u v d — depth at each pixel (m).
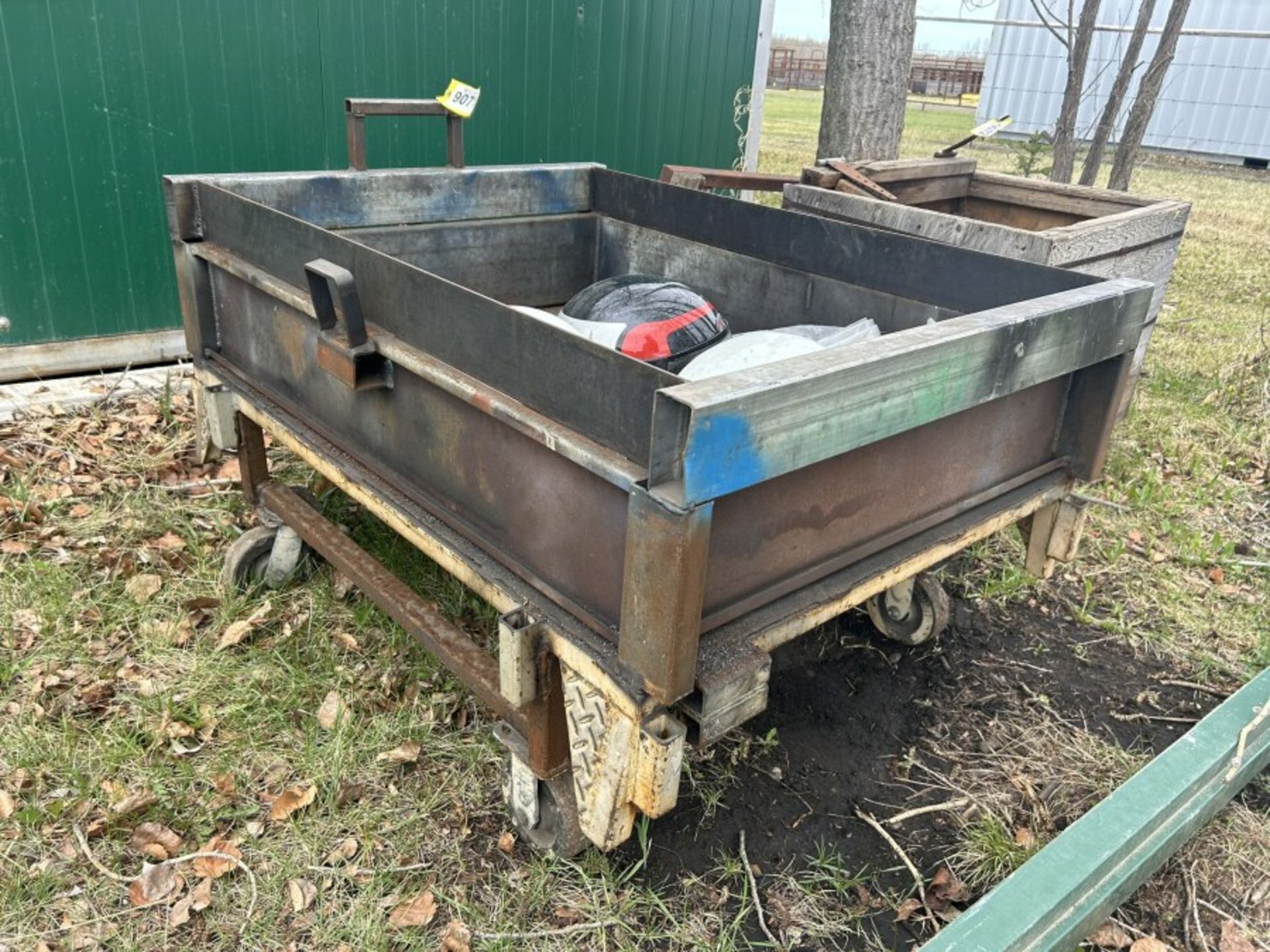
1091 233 3.26
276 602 3.05
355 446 2.34
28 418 3.98
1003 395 1.86
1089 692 3.02
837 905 2.23
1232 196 12.00
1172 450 4.64
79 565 3.14
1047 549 2.43
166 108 4.37
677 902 2.20
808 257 2.86
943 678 3.03
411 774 2.48
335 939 2.05
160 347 4.71
